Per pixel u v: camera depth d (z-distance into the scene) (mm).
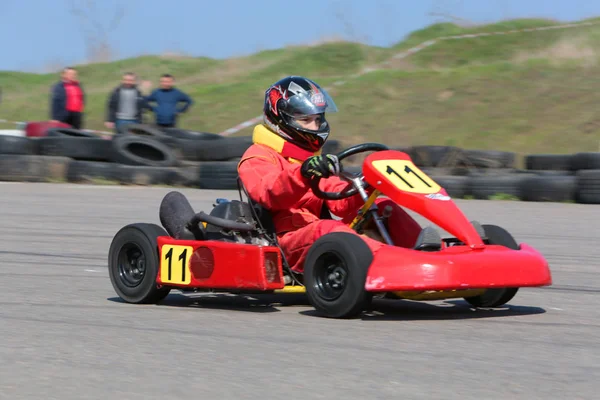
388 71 72625
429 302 16188
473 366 10703
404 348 11680
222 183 41312
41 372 10203
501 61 74438
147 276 15305
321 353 11320
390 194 14398
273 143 15766
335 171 14031
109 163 44656
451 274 12891
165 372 10250
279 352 11359
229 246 14219
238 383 9773
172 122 48156
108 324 13352
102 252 23078
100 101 79062
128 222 29625
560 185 37844
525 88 65688
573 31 78688
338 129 63750
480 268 13141
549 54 73375
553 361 11062
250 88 76000
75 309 14797
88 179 43625
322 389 9547
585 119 59438
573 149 56000
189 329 12969
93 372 10219
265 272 13836
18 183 43469
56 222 29391
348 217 16078
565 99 62812
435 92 67500
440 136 60906
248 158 15602
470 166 46125
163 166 44281
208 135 48000
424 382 9898
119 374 10141
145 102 47844
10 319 13617
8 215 31125
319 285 13906
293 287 14703
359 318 14047
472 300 15617
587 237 27328
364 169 14742
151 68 88312
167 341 12031
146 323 13477
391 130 62906
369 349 11594
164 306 15391
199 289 15109
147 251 15328
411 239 15000
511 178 39375
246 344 11859
